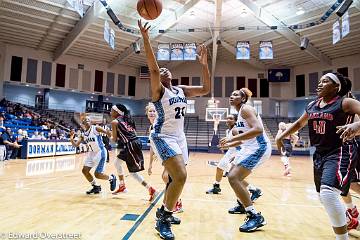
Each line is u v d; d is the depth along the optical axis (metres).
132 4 15.41
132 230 2.70
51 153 12.27
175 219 2.98
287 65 24.09
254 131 2.75
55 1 14.99
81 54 23.03
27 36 19.38
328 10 13.48
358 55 20.69
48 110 22.12
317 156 2.36
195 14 16.84
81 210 3.42
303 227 2.96
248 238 2.57
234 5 15.84
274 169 9.52
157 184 5.60
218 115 22.33
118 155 4.22
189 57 17.03
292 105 25.09
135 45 18.75
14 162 9.37
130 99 27.36
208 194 4.70
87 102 25.50
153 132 2.69
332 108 2.23
